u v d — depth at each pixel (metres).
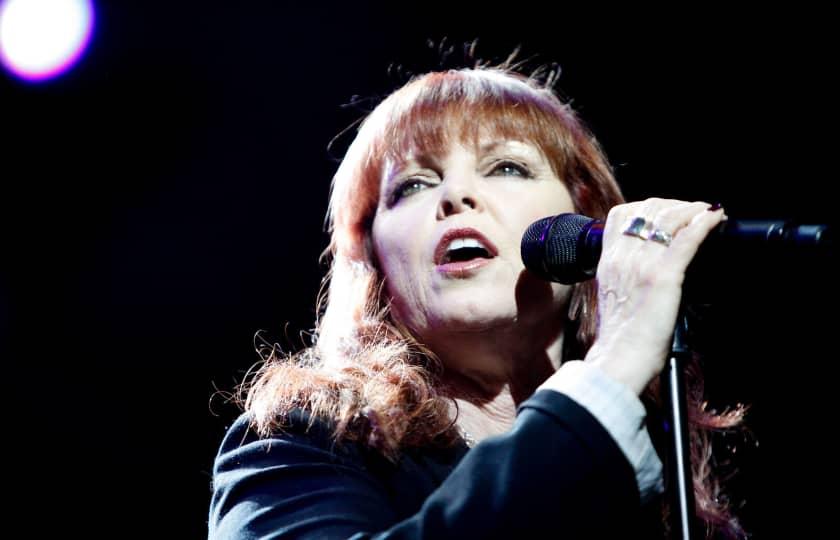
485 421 3.36
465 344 3.25
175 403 8.22
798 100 7.04
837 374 5.69
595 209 3.68
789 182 7.01
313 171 8.19
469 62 7.55
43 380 8.30
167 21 8.09
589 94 7.40
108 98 8.34
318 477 2.66
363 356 3.17
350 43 7.92
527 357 3.36
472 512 2.17
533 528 2.14
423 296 3.25
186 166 8.41
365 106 7.95
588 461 2.21
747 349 5.81
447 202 3.26
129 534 7.98
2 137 8.38
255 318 8.20
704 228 2.47
